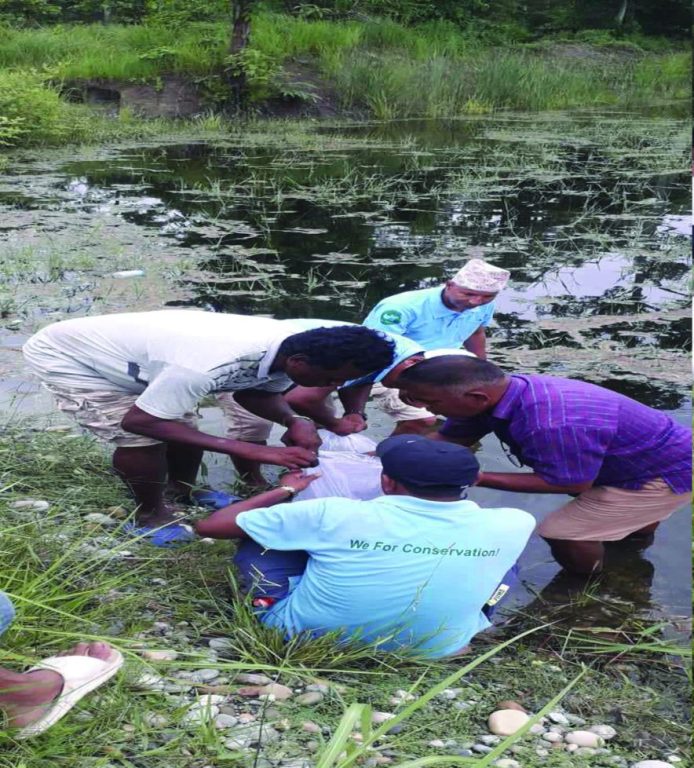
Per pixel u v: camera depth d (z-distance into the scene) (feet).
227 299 23.48
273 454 11.81
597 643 11.17
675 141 52.08
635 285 25.41
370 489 12.01
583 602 12.16
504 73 69.72
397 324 16.10
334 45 67.21
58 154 46.55
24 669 8.93
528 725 7.17
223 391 12.28
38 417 16.38
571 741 9.04
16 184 38.22
